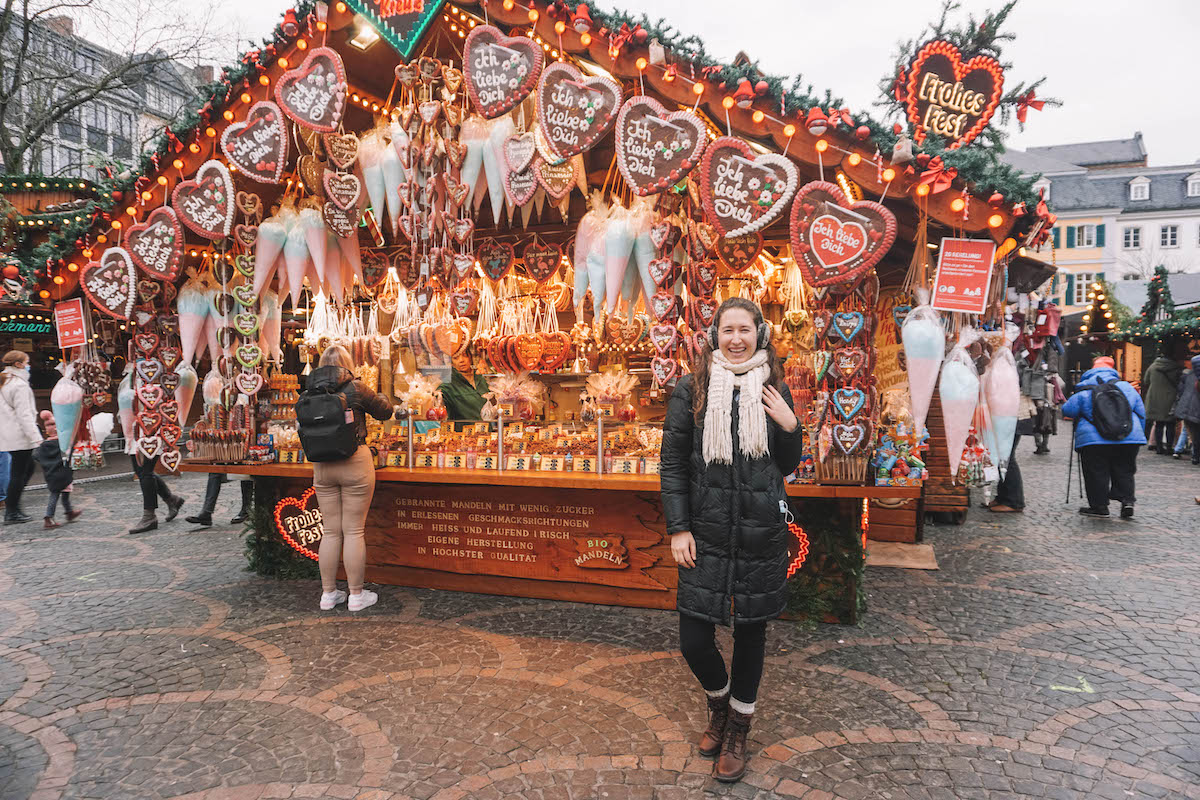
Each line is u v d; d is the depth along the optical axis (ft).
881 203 11.81
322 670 11.60
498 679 11.16
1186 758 8.66
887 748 8.96
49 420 23.86
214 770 8.66
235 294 15.88
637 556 14.29
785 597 8.22
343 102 13.43
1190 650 12.10
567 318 22.89
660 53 11.74
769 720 9.73
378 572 16.30
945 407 11.37
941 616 13.87
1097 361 24.07
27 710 10.34
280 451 16.65
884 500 19.27
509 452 15.28
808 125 11.13
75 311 16.57
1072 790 8.00
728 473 8.09
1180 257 154.81
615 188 16.21
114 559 19.03
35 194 39.22
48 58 55.83
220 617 14.26
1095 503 23.65
